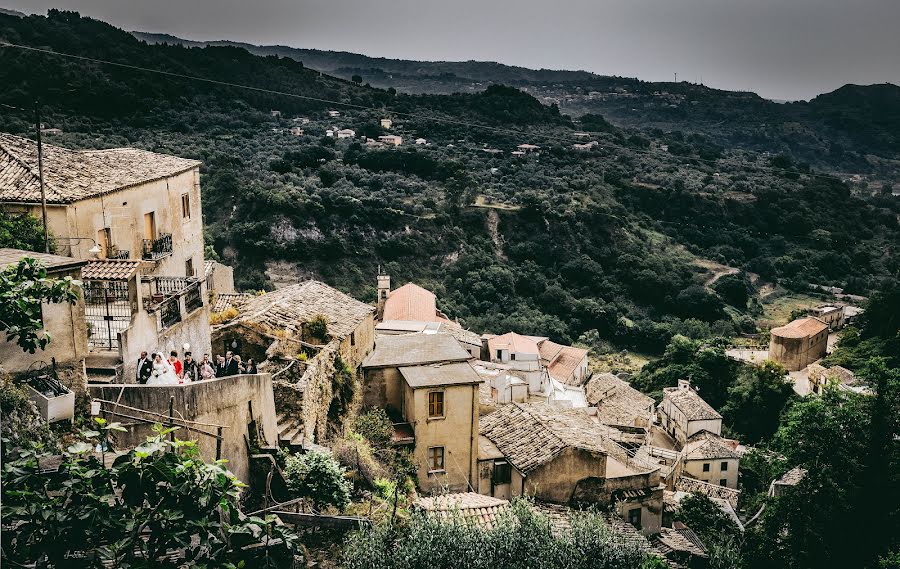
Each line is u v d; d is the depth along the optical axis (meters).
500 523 18.11
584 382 73.19
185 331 24.52
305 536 18.03
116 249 28.33
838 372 69.62
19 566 10.16
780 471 44.84
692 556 28.91
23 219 24.62
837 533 21.59
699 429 62.41
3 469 10.82
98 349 20.59
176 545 11.13
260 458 19.97
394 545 17.06
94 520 10.59
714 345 84.75
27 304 12.95
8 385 15.16
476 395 30.05
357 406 30.19
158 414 16.81
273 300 32.12
